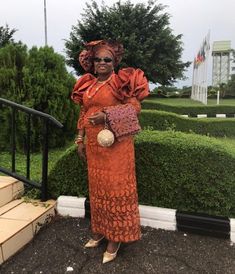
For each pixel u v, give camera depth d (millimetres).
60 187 3832
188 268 2836
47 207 3645
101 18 26562
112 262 2920
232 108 16281
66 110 6086
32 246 3184
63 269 2838
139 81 2729
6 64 5914
